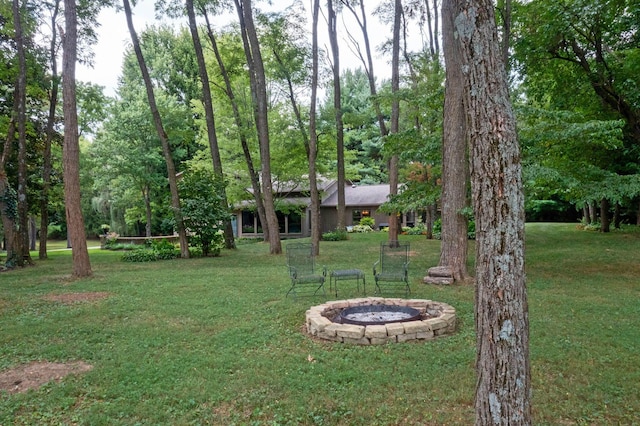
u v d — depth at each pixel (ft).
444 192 27.81
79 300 24.25
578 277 28.55
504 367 6.75
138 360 14.58
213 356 14.78
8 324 19.47
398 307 19.20
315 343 15.92
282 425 10.13
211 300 23.61
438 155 32.17
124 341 16.76
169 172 46.65
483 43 6.95
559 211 94.07
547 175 25.89
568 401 10.82
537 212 95.71
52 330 18.33
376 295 24.08
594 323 17.62
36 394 12.16
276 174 69.72
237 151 66.90
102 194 100.32
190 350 15.53
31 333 17.94
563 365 13.12
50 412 11.11
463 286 26.16
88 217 108.78
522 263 6.86
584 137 28.25
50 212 66.59
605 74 36.24
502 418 6.74
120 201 91.15
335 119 58.49
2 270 39.24
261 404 11.16
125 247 70.74
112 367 13.97
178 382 12.67
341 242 59.00
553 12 33.42
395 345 15.31
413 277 30.07
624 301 21.49
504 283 6.78
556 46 37.14
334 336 16.07
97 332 18.03
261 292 25.64
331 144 66.28
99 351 15.69
